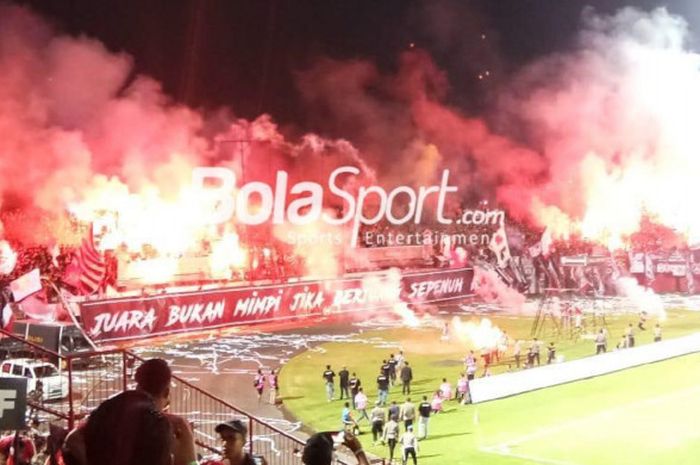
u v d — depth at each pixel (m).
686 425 30.58
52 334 36.72
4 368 31.38
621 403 34.50
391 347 47.41
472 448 28.33
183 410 31.73
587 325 56.09
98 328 42.38
